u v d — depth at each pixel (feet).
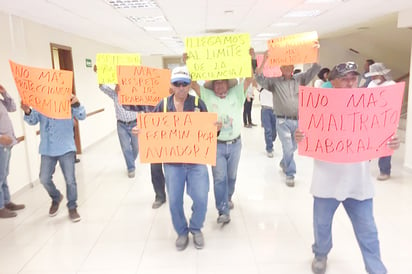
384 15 17.19
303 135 5.77
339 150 5.57
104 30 18.34
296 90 11.62
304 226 9.03
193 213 7.86
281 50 10.14
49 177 9.62
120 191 12.42
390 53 28.68
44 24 15.17
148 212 10.32
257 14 15.83
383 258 7.29
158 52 39.88
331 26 21.63
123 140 13.83
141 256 7.75
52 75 8.63
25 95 8.73
